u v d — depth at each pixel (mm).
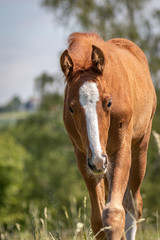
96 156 4086
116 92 4680
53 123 28250
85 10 23969
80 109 4281
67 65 4547
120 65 4992
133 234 5535
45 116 27938
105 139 4305
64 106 5070
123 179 4809
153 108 6230
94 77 4430
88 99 4289
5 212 24984
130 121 4965
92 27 23734
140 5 24266
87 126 4203
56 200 4828
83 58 4664
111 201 4516
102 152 4125
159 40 24000
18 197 27594
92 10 24375
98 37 5215
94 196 4938
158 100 21578
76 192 28078
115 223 4293
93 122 4203
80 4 24062
